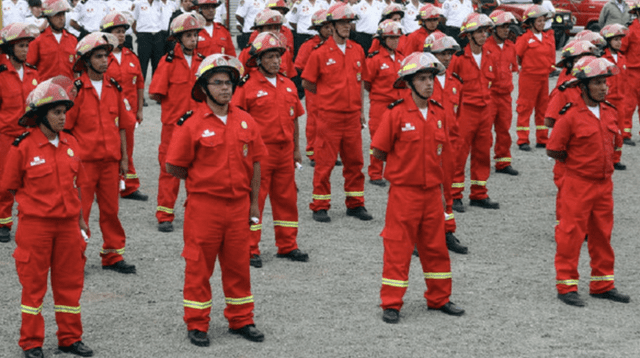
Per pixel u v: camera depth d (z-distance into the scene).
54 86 5.43
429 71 6.16
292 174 7.84
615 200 10.36
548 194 10.68
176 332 6.02
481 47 9.70
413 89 6.23
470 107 9.67
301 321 6.27
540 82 12.97
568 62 8.40
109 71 10.11
